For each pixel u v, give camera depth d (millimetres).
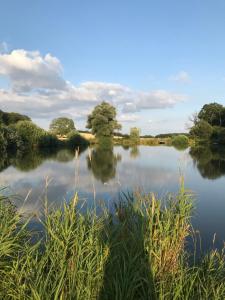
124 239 5613
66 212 5453
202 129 79250
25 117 78438
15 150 48844
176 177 22109
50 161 33844
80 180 19812
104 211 6203
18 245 5145
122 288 4879
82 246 5105
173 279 5281
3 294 4684
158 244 5566
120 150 56500
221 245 8797
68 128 88062
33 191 15797
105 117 74562
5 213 5727
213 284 5426
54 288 4609
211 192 17188
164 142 85562
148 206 6223
